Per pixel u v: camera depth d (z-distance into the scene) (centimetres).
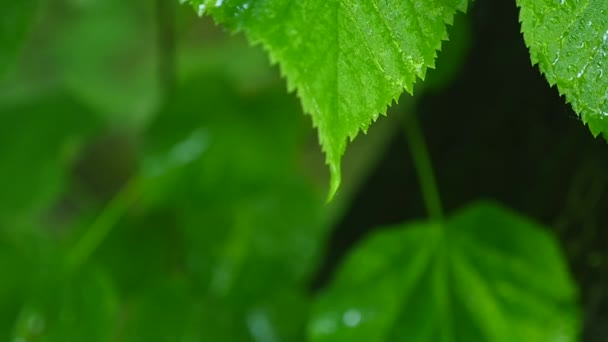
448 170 58
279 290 66
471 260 50
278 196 67
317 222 68
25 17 46
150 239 66
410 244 50
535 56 35
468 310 49
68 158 69
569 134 50
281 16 35
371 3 35
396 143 63
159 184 64
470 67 56
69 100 70
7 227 58
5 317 56
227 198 65
